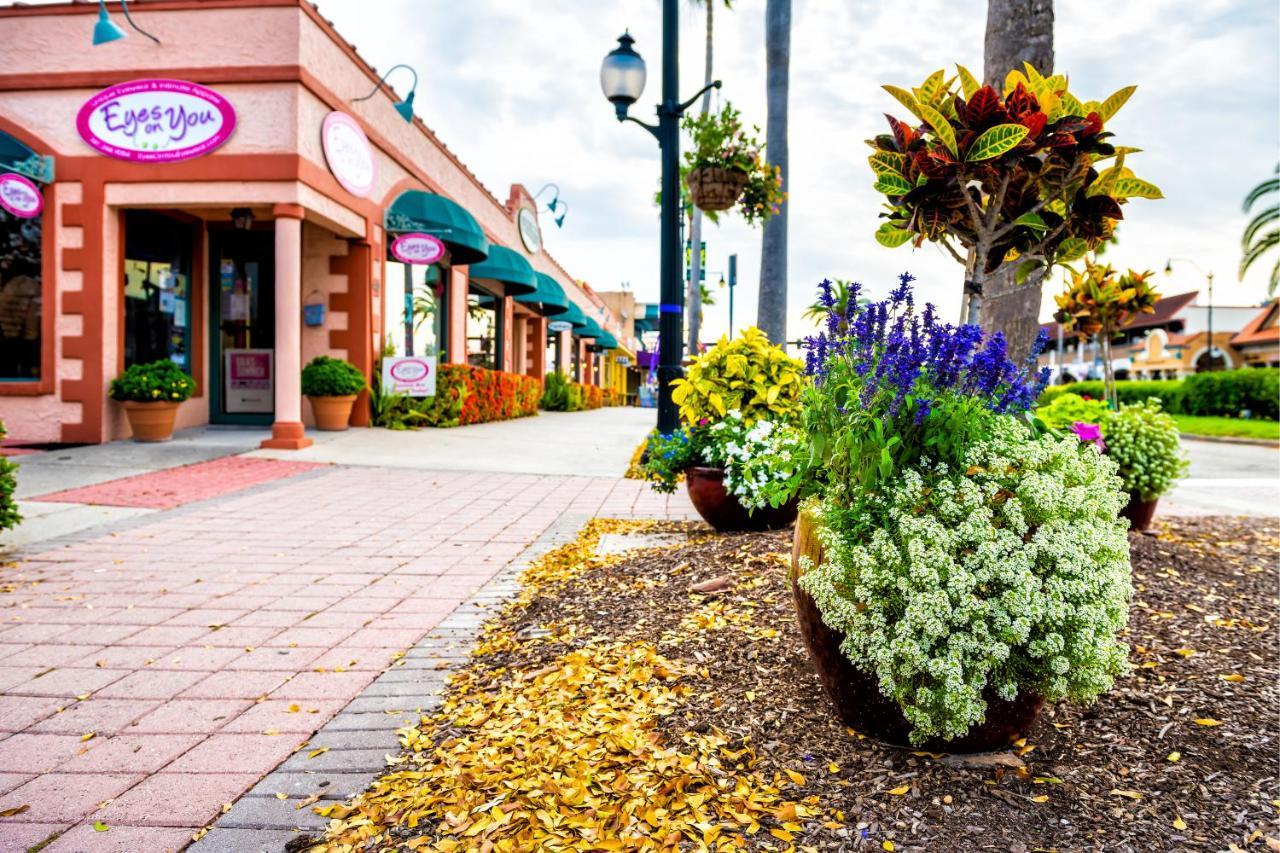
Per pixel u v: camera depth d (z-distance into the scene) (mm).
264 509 7148
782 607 3586
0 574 4957
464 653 3668
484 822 2141
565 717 2770
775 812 2139
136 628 4000
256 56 10297
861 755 2447
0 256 10680
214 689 3246
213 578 4949
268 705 3088
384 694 3199
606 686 2971
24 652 3654
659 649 3283
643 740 2535
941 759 2412
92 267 10430
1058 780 2287
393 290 13828
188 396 10898
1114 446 5871
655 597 3971
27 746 2744
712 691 2889
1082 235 3178
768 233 11445
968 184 3113
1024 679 2334
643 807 2162
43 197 10445
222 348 12695
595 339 34469
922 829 2072
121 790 2449
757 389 5969
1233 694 2768
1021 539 2299
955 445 2391
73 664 3516
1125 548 2428
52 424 10492
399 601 4508
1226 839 2002
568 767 2387
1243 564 4848
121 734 2840
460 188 17047
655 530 6258
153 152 10344
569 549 5617
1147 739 2492
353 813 2291
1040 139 2918
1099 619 2264
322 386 11742
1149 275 8836
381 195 13109
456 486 8594
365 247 12625
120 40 10391
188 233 12281
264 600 4500
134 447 10188
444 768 2496
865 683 2455
